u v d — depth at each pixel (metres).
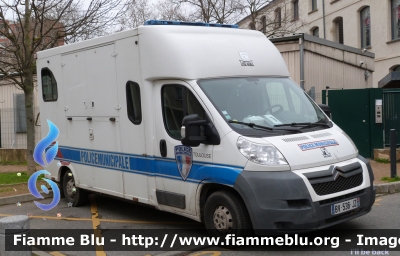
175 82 6.70
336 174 5.82
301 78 14.46
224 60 6.81
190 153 6.44
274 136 5.98
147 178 7.18
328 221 5.78
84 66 8.42
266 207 5.59
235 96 6.52
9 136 16.83
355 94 12.73
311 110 6.95
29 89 11.60
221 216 6.15
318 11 28.33
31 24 11.88
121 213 8.72
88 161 8.52
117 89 7.66
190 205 6.51
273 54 7.44
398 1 21.91
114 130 7.80
